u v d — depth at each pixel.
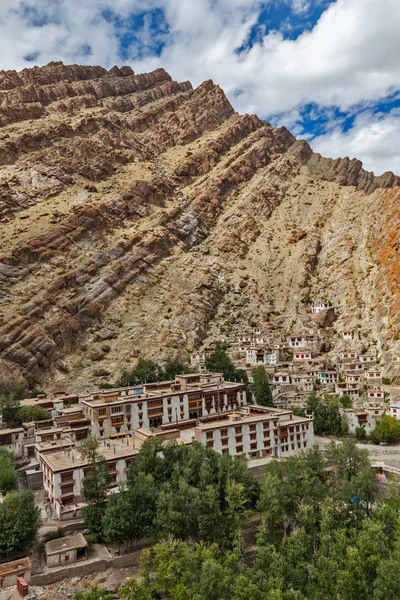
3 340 149.50
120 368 159.88
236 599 52.22
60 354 159.88
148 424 107.44
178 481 70.62
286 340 184.25
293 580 56.66
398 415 121.31
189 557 58.38
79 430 99.56
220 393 119.88
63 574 61.50
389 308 177.38
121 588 56.84
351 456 78.50
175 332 183.62
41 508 76.31
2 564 59.91
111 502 68.94
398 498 69.69
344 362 159.50
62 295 176.50
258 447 96.50
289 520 67.88
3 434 95.25
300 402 135.38
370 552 56.38
